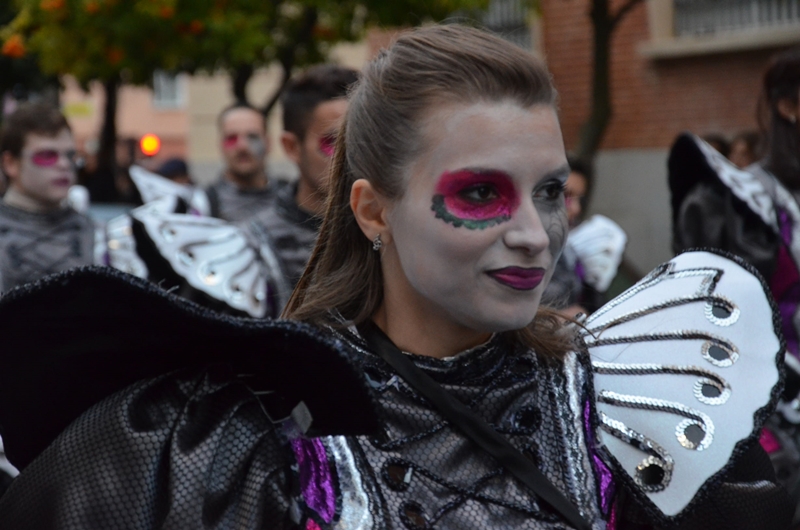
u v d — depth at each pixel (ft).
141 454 4.69
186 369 4.98
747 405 5.48
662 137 34.35
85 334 4.80
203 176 48.80
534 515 5.01
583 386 5.47
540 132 4.99
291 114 11.30
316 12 26.86
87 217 14.05
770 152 10.66
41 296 4.58
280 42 27.53
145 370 4.97
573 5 34.65
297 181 11.68
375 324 5.41
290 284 11.18
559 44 35.14
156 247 10.86
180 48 25.27
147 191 16.37
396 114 5.05
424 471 4.99
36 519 4.73
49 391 4.97
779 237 10.18
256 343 4.68
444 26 5.29
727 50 32.63
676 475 5.32
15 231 13.55
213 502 4.65
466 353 5.30
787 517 5.78
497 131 4.93
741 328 5.72
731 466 5.32
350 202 5.41
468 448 5.12
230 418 4.84
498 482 5.09
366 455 4.99
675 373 5.57
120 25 24.79
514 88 5.00
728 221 10.08
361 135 5.23
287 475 4.84
